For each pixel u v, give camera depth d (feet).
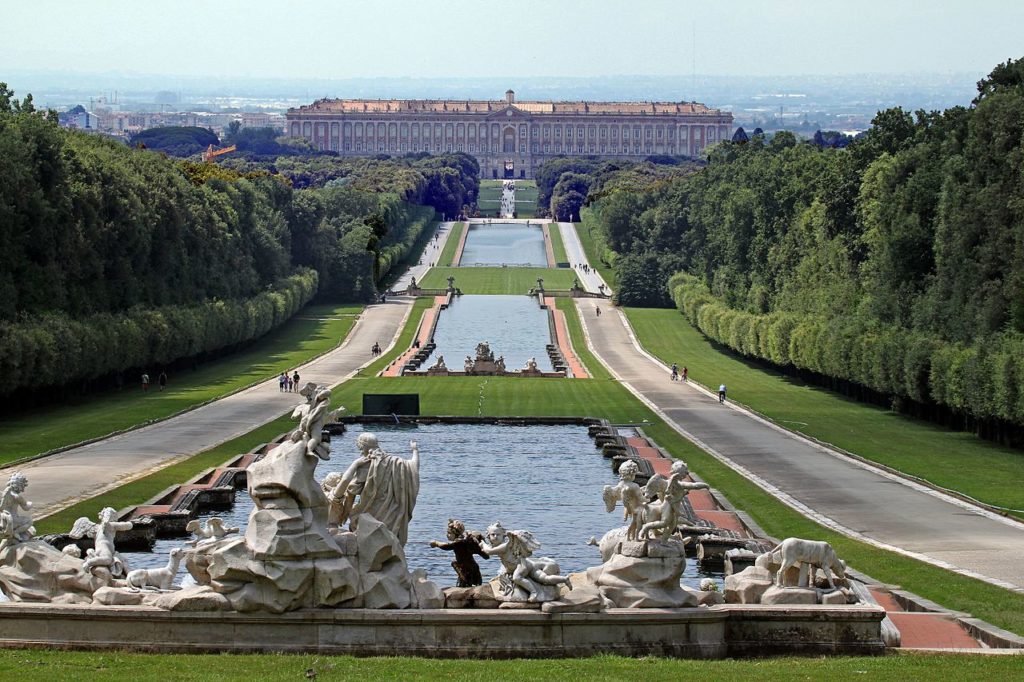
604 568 198.29
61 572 196.24
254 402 586.86
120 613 185.98
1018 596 237.66
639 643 190.49
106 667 170.09
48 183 618.85
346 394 610.65
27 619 186.91
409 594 192.13
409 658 181.06
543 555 289.53
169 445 451.53
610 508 199.82
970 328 531.09
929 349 536.42
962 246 545.85
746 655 193.88
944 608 228.63
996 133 540.52
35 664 170.60
